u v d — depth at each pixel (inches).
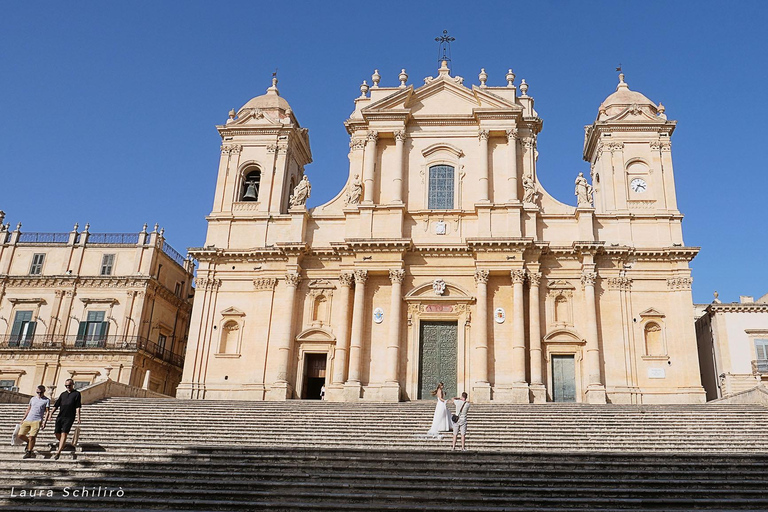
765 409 1052.5
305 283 1518.2
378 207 1501.0
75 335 1793.8
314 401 1192.8
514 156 1521.9
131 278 1829.5
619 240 1489.9
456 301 1455.5
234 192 1614.2
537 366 1386.6
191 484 637.9
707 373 1743.4
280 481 643.5
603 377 1397.6
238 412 1080.8
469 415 1039.6
